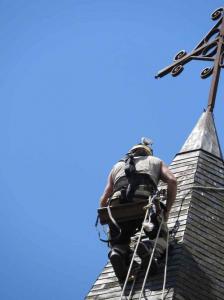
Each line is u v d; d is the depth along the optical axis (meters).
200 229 26.52
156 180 24.25
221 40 31.36
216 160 29.44
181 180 28.30
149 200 23.62
